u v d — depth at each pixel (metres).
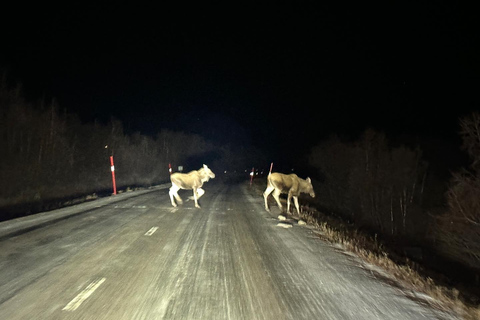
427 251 19.27
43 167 21.48
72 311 4.90
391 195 33.53
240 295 5.70
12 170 18.75
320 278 6.71
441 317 5.19
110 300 5.32
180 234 10.17
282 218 13.22
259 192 26.28
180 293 5.70
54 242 8.80
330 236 10.62
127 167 34.03
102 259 7.43
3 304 5.07
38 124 21.31
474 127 19.58
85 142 27.75
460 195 19.83
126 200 18.12
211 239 9.68
